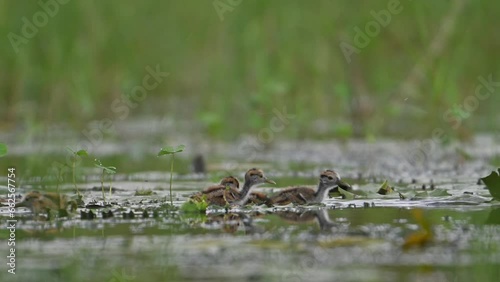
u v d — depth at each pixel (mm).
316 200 11891
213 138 21719
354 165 17000
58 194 11281
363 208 11281
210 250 8703
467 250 8609
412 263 8133
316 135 22344
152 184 14211
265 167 16844
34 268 8195
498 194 11633
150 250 8773
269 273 7824
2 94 24156
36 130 21875
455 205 11414
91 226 10141
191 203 11203
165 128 23969
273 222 10242
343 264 8125
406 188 13258
